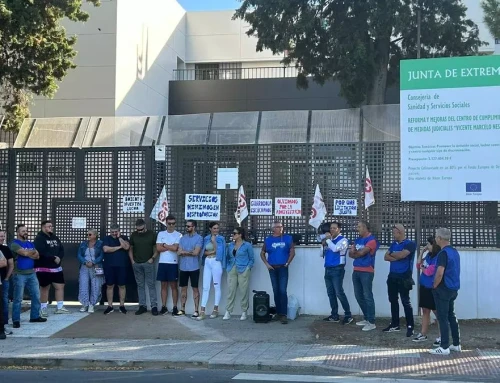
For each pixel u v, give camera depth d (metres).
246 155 12.51
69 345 9.67
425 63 11.59
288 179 12.31
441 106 11.48
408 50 20.59
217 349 9.30
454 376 7.72
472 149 11.33
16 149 13.34
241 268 11.78
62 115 24.06
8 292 11.30
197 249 11.98
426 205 11.74
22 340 10.09
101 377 7.89
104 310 12.48
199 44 33.66
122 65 24.73
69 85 24.16
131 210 12.84
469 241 11.58
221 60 33.31
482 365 8.23
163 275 12.06
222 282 12.25
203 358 8.67
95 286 12.36
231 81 30.53
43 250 11.97
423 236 11.72
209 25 33.66
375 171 12.00
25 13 13.28
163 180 12.76
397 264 10.26
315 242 12.14
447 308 8.88
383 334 10.30
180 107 30.83
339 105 28.97
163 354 8.98
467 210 11.59
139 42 26.77
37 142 15.42
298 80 22.84
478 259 11.48
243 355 8.85
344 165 12.13
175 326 11.11
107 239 12.33
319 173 12.22
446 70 11.49
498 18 17.58
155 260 12.46
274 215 12.30
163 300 12.24
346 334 10.31
